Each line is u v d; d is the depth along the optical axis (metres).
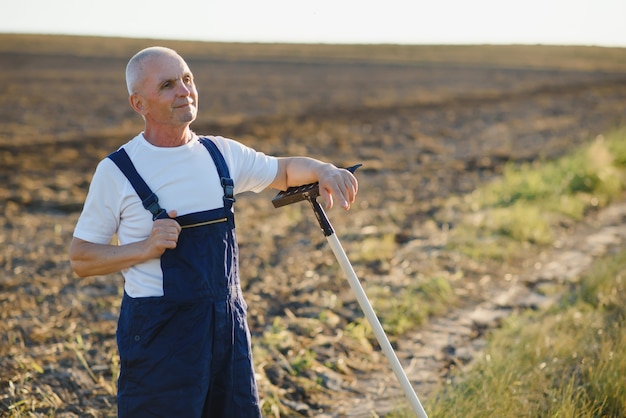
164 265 2.89
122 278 7.37
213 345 2.94
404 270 7.68
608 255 8.32
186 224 2.93
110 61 49.06
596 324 5.54
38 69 41.03
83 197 11.52
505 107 25.89
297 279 7.40
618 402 4.24
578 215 10.09
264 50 76.19
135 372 2.89
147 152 2.94
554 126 20.52
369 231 9.36
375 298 6.72
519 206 9.96
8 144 16.56
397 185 12.65
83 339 5.68
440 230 9.44
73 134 18.58
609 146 14.05
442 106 26.36
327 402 4.92
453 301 6.86
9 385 4.75
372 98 29.38
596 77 41.62
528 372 4.79
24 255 8.18
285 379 5.13
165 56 2.90
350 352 5.66
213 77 40.06
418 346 5.85
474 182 12.83
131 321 2.91
